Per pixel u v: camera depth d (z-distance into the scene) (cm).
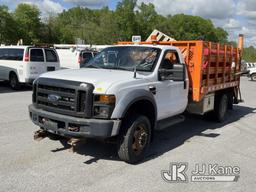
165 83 642
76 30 7581
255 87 2283
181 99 714
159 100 629
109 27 6662
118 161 577
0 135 697
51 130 546
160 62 638
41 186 465
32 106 588
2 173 502
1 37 5978
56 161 561
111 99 512
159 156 619
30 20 6388
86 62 707
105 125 506
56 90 542
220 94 932
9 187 458
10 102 1127
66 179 492
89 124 506
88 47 2534
